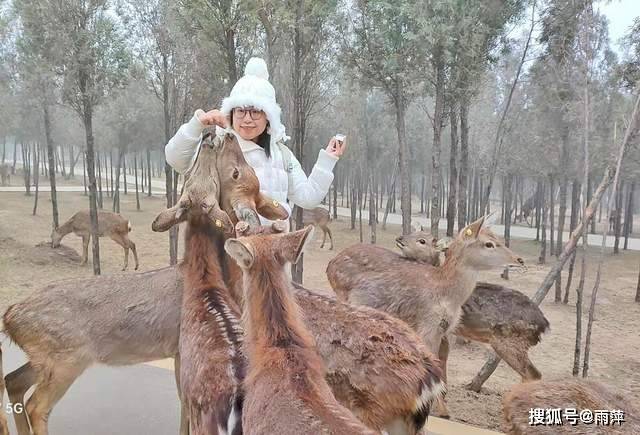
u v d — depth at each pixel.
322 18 8.54
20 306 3.86
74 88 10.73
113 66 10.90
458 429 4.75
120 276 3.96
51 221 19.58
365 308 3.34
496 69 10.66
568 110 8.84
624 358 8.58
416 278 5.70
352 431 1.92
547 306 11.75
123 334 3.73
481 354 8.72
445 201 30.28
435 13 8.07
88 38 10.33
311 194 4.08
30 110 15.83
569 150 13.17
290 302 2.34
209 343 2.76
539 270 15.09
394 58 8.66
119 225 13.48
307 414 1.99
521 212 26.97
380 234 20.25
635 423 3.81
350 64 9.43
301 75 8.79
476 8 8.33
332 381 3.07
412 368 2.99
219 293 3.10
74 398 4.89
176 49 10.87
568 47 7.70
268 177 3.68
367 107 17.52
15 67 12.39
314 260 15.36
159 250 15.93
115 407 4.74
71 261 13.73
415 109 18.16
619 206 18.70
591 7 6.89
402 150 9.74
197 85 10.58
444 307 5.53
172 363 5.77
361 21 9.20
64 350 3.77
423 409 2.99
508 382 7.47
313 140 17.00
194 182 3.23
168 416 4.61
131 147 27.31
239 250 2.34
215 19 8.45
